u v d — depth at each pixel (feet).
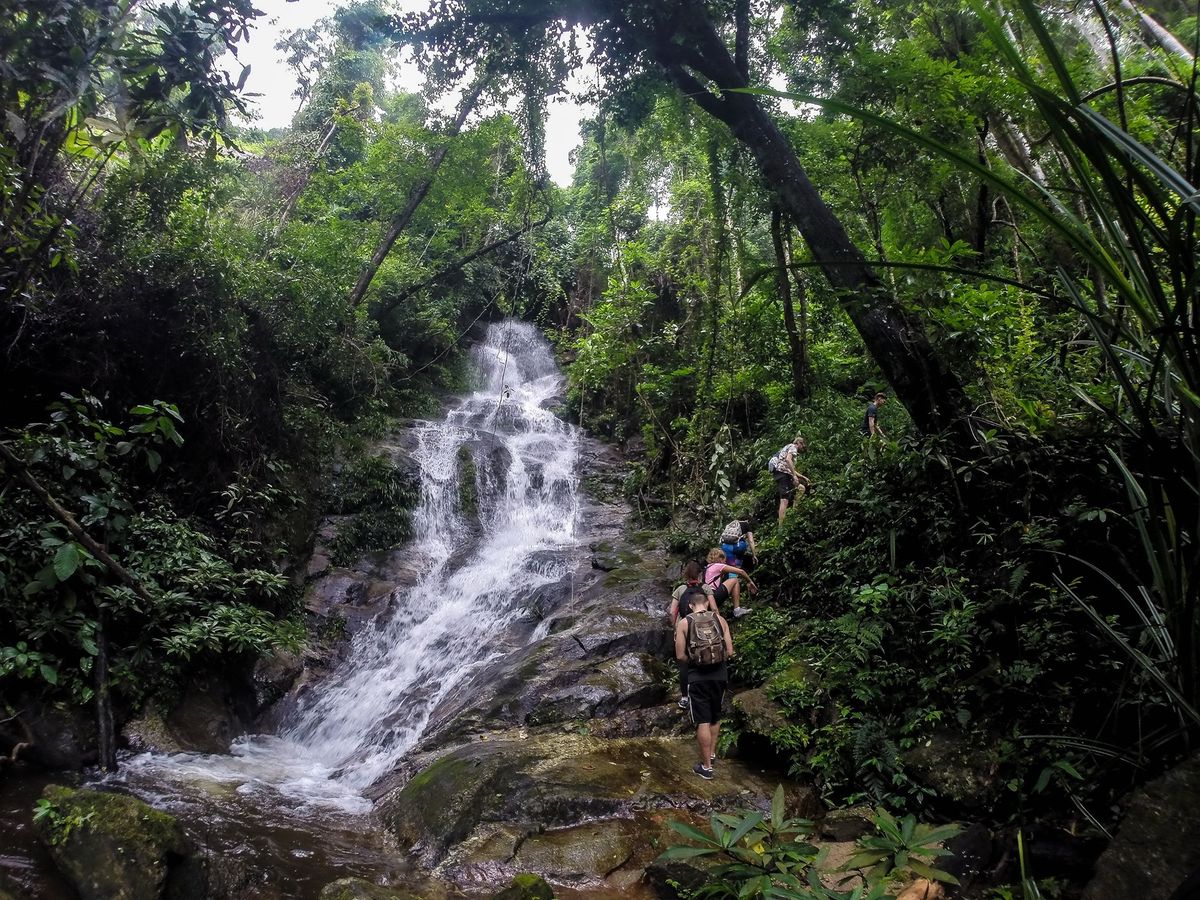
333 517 32.55
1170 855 9.03
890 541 19.70
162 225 25.05
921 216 30.37
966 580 17.13
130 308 23.75
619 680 22.24
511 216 50.70
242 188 41.50
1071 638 14.06
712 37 23.22
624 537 36.68
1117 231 6.91
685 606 19.15
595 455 47.47
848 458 29.78
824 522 25.35
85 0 12.60
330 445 34.50
